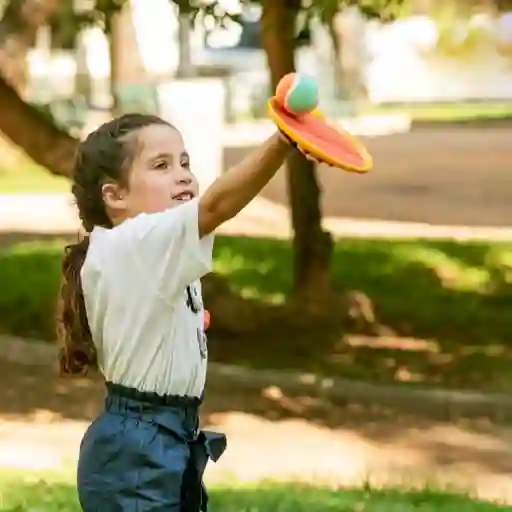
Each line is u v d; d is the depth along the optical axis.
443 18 65.81
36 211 35.44
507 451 14.99
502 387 17.95
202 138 29.47
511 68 84.00
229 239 29.61
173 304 5.27
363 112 70.38
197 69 59.38
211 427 15.86
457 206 35.84
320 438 15.44
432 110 74.88
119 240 5.29
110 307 5.38
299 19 20.33
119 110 40.53
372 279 25.08
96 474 5.45
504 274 25.95
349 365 19.14
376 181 40.84
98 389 17.50
